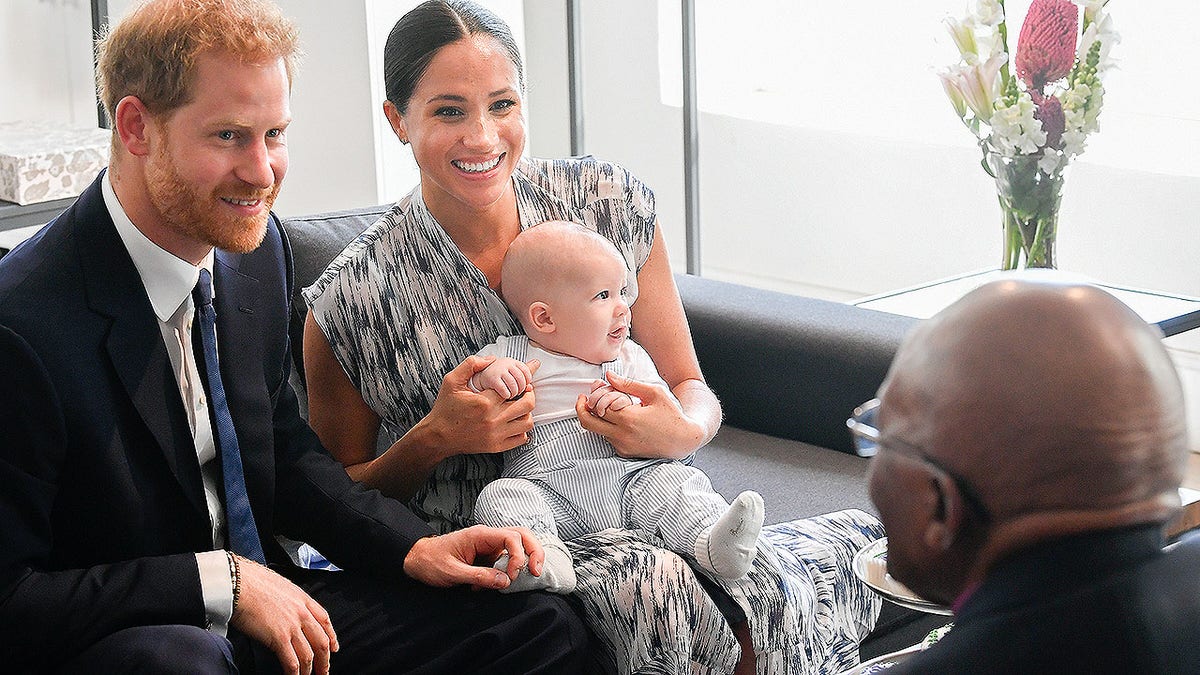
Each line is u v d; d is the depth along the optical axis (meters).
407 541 1.88
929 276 4.23
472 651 1.77
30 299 1.62
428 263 2.13
